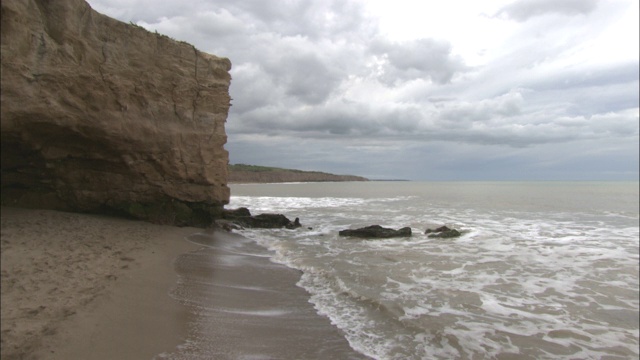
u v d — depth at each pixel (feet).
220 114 60.39
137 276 27.45
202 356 18.07
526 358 21.16
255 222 70.85
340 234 62.34
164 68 52.37
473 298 30.48
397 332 23.12
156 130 51.06
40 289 22.30
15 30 34.58
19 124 37.68
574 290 33.47
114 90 45.73
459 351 21.30
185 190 57.00
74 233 37.35
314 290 30.63
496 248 51.88
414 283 33.94
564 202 141.69
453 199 160.97
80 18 42.06
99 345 17.39
